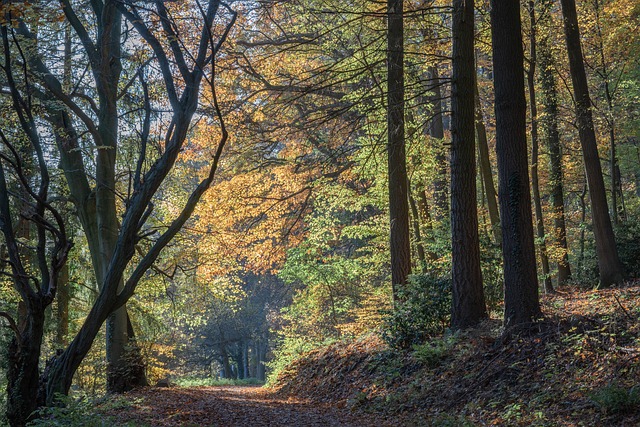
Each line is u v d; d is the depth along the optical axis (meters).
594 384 9.26
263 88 24.91
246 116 24.73
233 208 27.72
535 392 10.02
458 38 14.91
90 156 19.22
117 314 19.08
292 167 29.17
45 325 22.48
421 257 22.81
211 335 51.56
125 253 11.76
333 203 25.67
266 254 29.53
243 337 51.47
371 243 27.98
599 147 26.27
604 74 22.89
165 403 14.76
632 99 24.47
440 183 25.30
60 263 11.09
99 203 18.52
